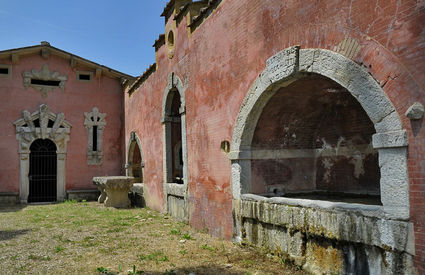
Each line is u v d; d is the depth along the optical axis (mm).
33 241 7387
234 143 6562
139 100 14102
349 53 4129
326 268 4539
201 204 8047
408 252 3473
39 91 15938
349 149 6645
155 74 11867
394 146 3588
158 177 11492
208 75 7684
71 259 6031
